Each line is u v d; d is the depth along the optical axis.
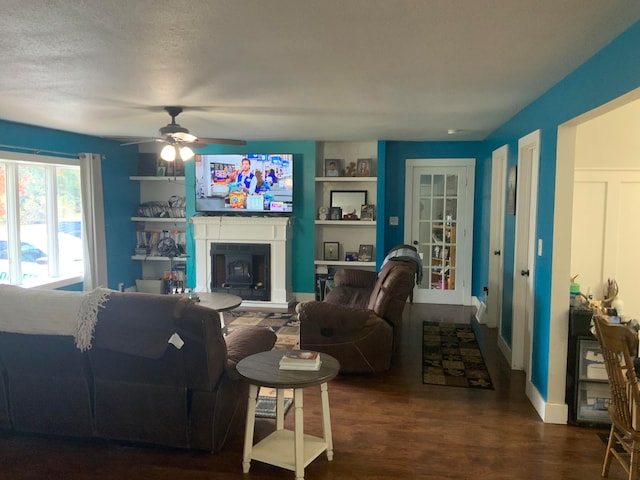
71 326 2.67
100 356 2.74
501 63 2.81
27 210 5.64
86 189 5.97
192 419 2.77
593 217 3.70
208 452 2.86
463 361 4.57
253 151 6.81
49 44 2.49
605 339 2.42
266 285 6.63
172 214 7.16
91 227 6.01
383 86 3.40
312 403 3.62
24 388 2.92
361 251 6.95
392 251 5.48
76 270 6.37
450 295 7.03
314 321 4.10
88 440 3.01
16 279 5.48
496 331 5.58
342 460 2.83
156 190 7.40
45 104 4.10
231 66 2.91
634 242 3.68
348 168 6.92
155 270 7.44
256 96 3.76
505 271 4.83
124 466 2.74
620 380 2.40
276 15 2.09
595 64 2.61
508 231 4.76
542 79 3.16
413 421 3.34
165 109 4.29
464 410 3.52
